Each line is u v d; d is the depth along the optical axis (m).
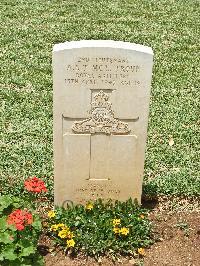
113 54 2.39
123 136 2.57
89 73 2.42
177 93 3.94
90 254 2.53
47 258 2.51
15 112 3.58
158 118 3.59
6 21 5.21
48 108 3.65
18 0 5.85
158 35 5.04
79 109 2.50
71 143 2.57
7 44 4.64
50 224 2.61
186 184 2.94
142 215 2.68
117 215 2.64
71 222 2.58
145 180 2.98
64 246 2.54
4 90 3.85
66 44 2.40
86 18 5.40
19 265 2.28
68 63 2.40
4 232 2.30
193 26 5.34
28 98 3.76
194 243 2.62
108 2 5.94
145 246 2.59
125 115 2.52
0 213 2.41
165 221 2.74
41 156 3.14
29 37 4.82
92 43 2.39
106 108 2.50
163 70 4.27
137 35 5.02
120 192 2.71
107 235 2.56
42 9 5.61
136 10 5.71
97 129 2.55
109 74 2.43
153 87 4.00
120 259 2.52
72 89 2.45
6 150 3.18
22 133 3.35
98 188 2.70
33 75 4.09
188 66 4.38
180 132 3.44
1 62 4.29
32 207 2.54
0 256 2.25
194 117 3.61
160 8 5.82
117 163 2.64
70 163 2.62
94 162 2.63
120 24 5.29
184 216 2.77
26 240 2.31
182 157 3.20
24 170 3.02
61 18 5.36
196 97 3.90
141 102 2.50
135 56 2.40
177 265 2.51
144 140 2.58
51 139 3.31
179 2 6.06
